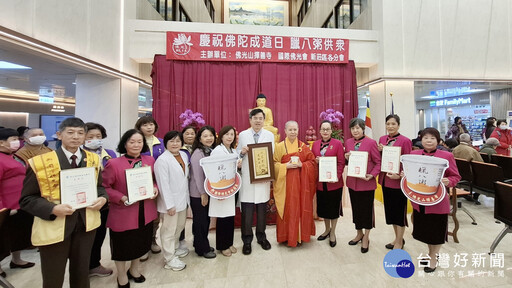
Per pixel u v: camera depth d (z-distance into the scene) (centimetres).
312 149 274
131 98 461
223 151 231
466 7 518
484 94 704
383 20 489
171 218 211
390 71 491
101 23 376
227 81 454
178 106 442
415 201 192
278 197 249
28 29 260
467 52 518
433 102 880
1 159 208
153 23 447
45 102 711
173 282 197
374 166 240
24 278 208
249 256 236
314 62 468
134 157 191
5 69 380
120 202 174
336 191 251
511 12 536
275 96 462
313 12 924
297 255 237
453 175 198
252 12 1134
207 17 989
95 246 208
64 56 308
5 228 188
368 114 381
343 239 272
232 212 231
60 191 140
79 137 151
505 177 367
